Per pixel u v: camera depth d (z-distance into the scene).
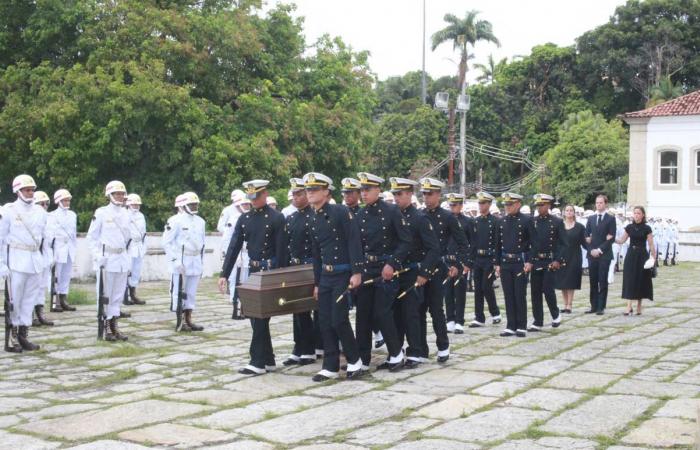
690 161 37.34
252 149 23.23
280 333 11.66
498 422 6.47
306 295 8.62
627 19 52.38
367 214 8.73
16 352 10.05
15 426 6.46
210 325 12.55
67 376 8.59
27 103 23.20
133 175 24.25
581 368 8.87
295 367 9.06
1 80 23.34
